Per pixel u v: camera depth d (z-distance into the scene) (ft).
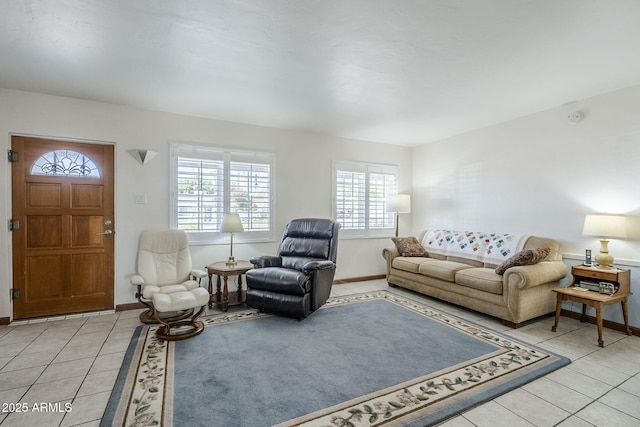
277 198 14.44
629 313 9.63
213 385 6.53
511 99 10.79
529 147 12.45
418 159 18.02
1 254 9.91
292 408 5.80
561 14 6.06
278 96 10.48
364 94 10.31
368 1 5.66
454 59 7.92
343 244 16.21
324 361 7.63
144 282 9.73
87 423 5.32
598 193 10.45
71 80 9.23
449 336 9.20
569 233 11.21
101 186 11.23
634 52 7.55
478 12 6.00
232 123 13.39
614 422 5.47
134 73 8.73
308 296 10.49
